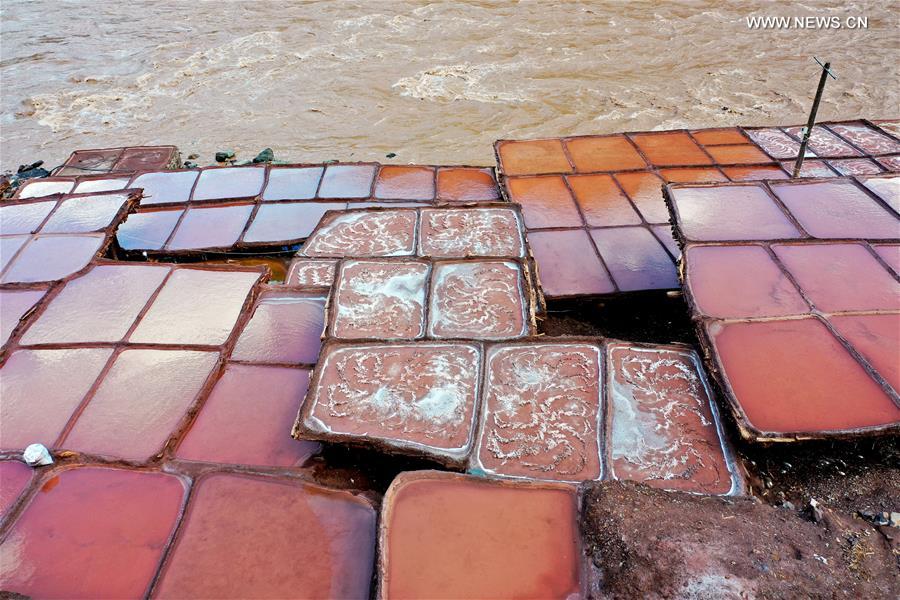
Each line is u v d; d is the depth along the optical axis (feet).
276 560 8.73
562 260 17.40
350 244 14.88
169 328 12.95
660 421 10.03
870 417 9.51
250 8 53.11
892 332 10.80
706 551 7.60
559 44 43.91
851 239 12.92
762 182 14.90
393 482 8.64
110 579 8.56
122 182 22.18
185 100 38.17
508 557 7.95
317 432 9.74
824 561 7.71
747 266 12.41
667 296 15.69
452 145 32.37
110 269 14.76
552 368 10.78
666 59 41.04
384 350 11.15
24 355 12.31
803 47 41.88
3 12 53.88
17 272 14.79
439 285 12.62
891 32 43.16
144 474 9.93
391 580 7.68
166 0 55.67
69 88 39.93
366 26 48.52
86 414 11.07
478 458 9.45
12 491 9.71
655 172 21.53
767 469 9.59
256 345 12.60
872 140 22.91
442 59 42.37
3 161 32.07
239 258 18.74
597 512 8.24
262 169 23.04
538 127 33.68
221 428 10.80
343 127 34.53
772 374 10.23
